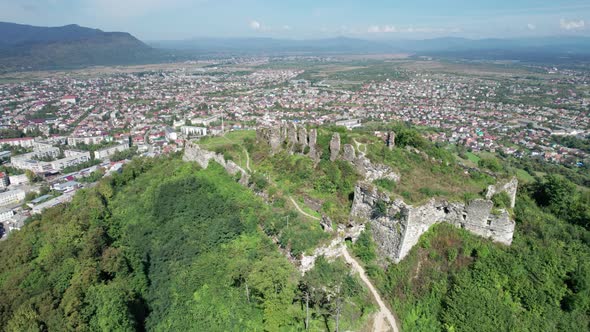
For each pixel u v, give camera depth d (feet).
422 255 177.88
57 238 262.26
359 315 164.96
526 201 217.15
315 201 231.71
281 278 169.07
